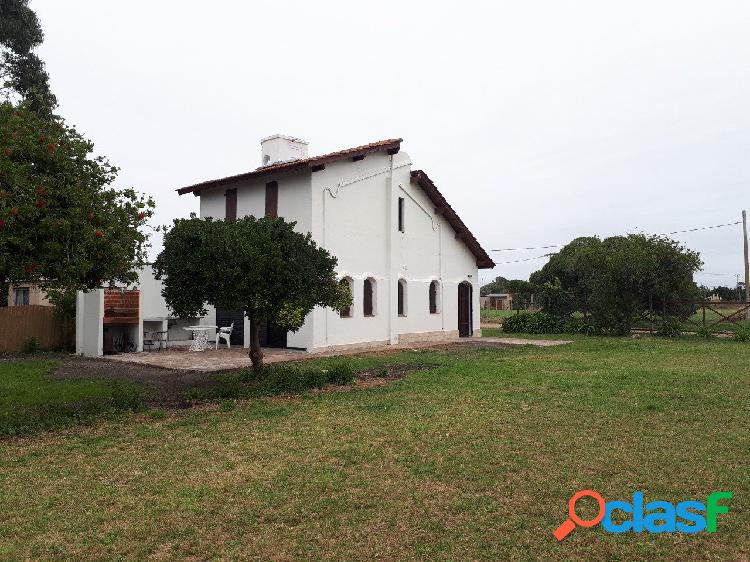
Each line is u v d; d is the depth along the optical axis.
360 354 18.75
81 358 17.52
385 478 6.23
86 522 5.14
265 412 9.51
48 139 8.77
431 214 25.44
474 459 6.83
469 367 14.79
